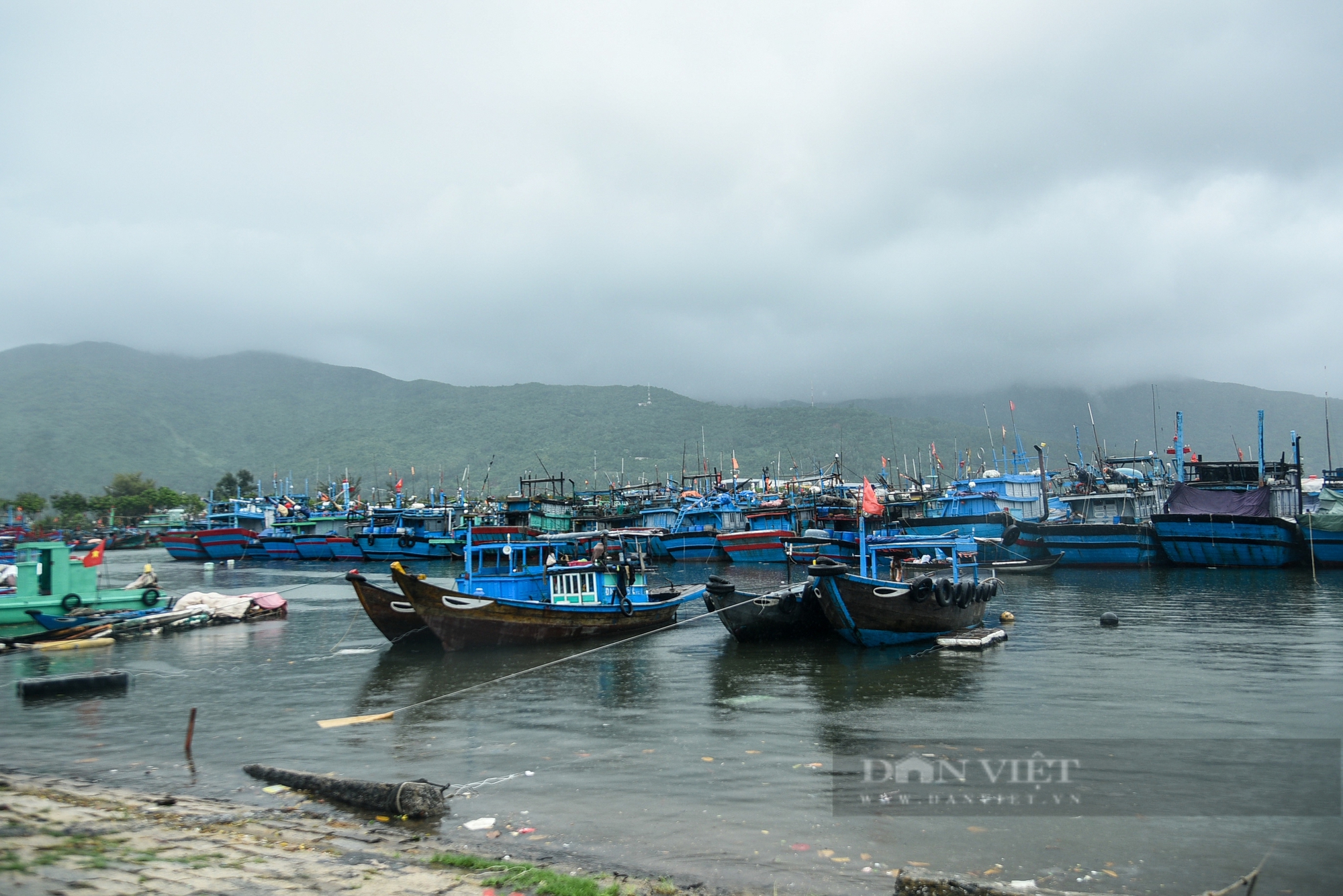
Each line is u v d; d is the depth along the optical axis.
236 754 19.77
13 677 29.36
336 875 11.59
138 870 11.48
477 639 32.69
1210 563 62.00
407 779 17.58
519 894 11.09
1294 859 13.34
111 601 40.03
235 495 188.75
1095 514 76.56
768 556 78.00
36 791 16.38
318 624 42.81
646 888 11.88
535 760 18.75
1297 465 67.94
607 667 29.72
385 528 95.50
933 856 13.44
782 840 14.01
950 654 30.98
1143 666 28.11
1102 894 12.16
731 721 21.92
